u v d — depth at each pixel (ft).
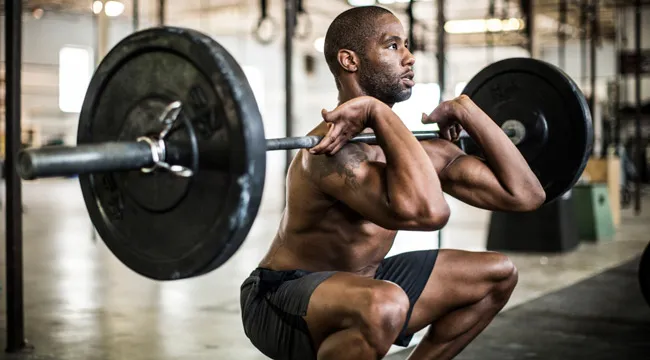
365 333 5.32
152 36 4.50
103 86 4.80
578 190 21.98
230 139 4.30
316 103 62.13
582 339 10.52
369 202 5.45
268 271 6.08
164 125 4.44
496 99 7.74
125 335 10.85
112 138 4.78
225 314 12.36
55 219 30.19
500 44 37.14
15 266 9.97
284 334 5.78
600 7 45.01
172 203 4.60
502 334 10.81
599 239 21.86
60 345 10.23
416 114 42.75
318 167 5.66
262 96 62.13
